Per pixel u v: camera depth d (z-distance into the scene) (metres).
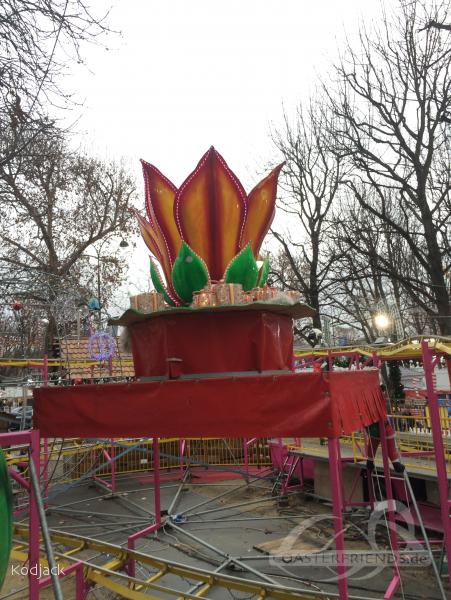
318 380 3.58
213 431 3.86
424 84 14.12
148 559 4.94
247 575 6.81
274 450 12.52
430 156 14.40
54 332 18.45
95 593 5.86
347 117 15.88
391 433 6.25
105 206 25.36
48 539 3.06
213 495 11.51
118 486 12.53
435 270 14.48
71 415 4.48
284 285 20.88
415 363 13.98
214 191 5.33
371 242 16.61
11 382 10.13
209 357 4.62
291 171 20.27
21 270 9.96
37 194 17.42
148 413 4.13
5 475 2.33
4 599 6.01
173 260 5.46
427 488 8.51
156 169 5.57
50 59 6.18
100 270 26.16
